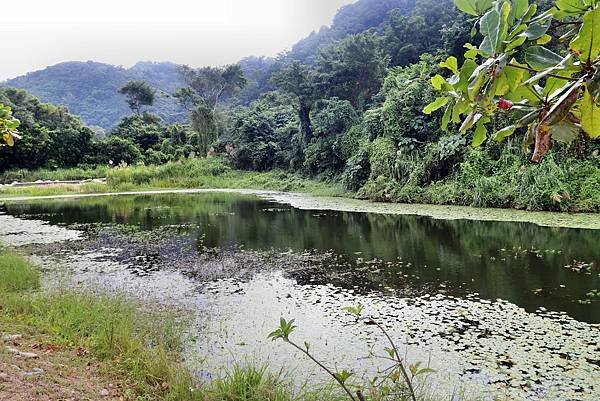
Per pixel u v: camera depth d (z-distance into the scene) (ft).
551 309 15.16
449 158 45.09
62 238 31.48
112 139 103.60
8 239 31.14
